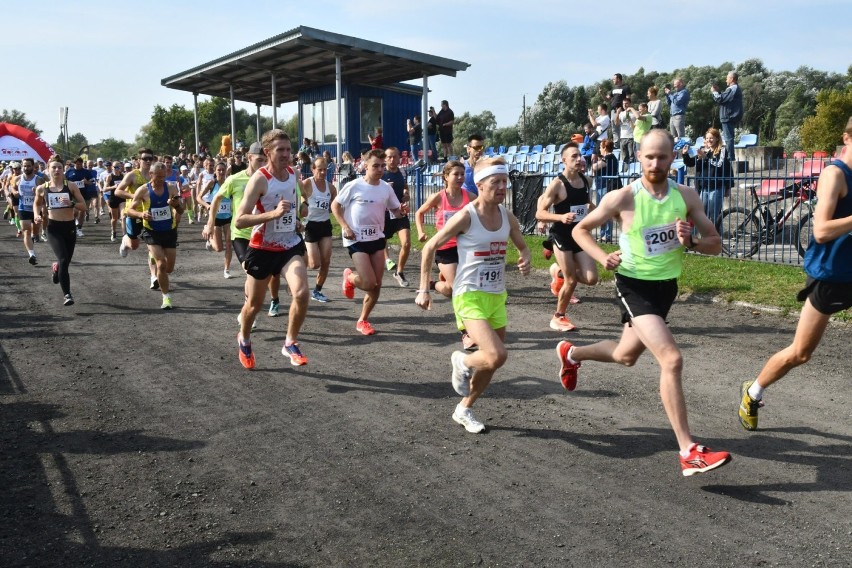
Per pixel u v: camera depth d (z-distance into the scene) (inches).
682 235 150.5
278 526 145.9
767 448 176.7
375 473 169.6
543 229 309.7
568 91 2103.8
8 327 327.9
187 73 1111.0
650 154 156.9
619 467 169.2
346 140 1096.8
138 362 268.2
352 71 999.6
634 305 162.2
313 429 198.7
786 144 1899.6
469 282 185.2
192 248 629.6
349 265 511.5
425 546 136.8
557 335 294.7
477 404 215.6
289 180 240.5
